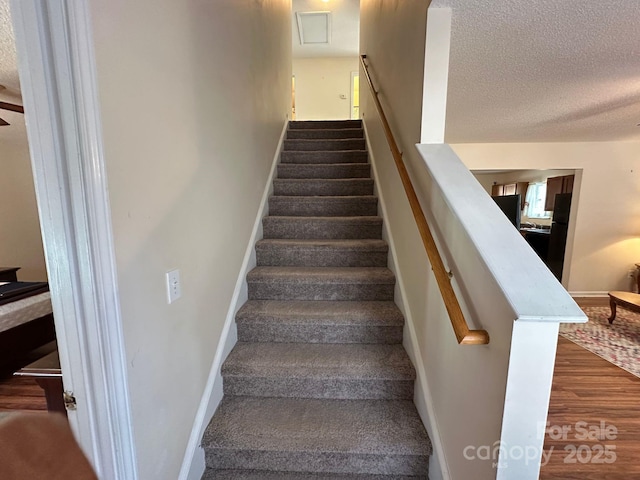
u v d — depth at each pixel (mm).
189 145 1208
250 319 1782
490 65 1768
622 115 2895
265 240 2379
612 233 4367
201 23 1324
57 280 714
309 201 2684
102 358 745
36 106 649
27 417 357
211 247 1442
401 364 1578
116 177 775
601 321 3494
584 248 4426
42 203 686
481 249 857
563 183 4848
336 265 2244
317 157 3322
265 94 2680
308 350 1721
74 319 726
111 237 752
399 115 1868
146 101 910
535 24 1338
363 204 2666
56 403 1115
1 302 1990
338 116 6918
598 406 1984
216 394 1482
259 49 2447
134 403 861
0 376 1921
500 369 789
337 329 1779
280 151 3385
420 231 1240
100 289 727
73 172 673
